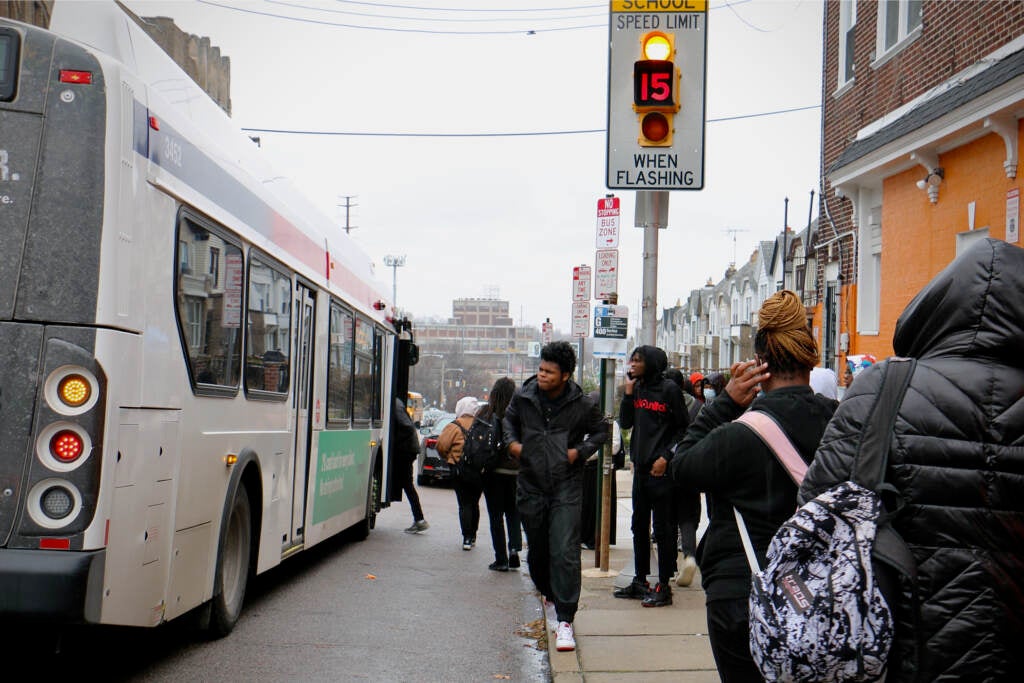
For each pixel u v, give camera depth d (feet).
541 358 23.57
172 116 19.16
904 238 43.62
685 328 274.98
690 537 29.17
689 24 26.61
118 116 16.72
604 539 31.89
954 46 39.29
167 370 18.63
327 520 33.91
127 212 16.83
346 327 36.11
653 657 21.09
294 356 28.73
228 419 22.50
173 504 19.12
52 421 15.92
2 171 16.30
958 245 38.81
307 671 20.66
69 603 15.58
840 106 53.16
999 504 8.66
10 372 15.97
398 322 48.49
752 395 12.00
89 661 20.90
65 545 15.75
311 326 31.01
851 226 51.01
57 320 16.07
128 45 18.17
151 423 17.89
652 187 26.73
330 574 33.40
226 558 23.59
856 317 50.01
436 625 25.80
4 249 16.19
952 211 39.22
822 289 56.49
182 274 19.34
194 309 20.07
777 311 11.82
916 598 8.55
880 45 47.14
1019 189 34.32
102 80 16.62
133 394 17.02
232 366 22.76
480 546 41.98
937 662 8.46
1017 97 32.09
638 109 26.50
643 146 26.71
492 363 504.43
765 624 8.91
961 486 8.66
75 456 15.88
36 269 16.15
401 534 45.62
